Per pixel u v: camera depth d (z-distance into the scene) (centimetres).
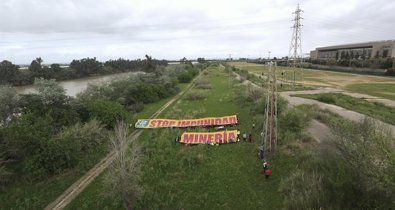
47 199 2120
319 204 1695
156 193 2109
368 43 17325
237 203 1972
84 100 4047
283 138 2994
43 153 2439
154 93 6122
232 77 10400
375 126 1892
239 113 4575
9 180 2362
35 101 3422
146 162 2684
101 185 2288
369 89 7094
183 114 4700
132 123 4144
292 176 2147
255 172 2412
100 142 3164
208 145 3100
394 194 1533
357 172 1703
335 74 11375
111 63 14838
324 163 2089
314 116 3897
